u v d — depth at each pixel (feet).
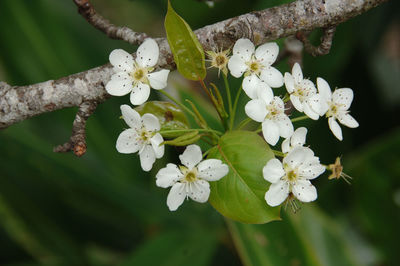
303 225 1.50
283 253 1.43
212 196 1.19
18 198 1.64
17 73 1.62
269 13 1.22
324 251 1.49
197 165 1.20
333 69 1.61
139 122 1.20
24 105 1.22
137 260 1.58
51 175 1.63
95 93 1.22
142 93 1.21
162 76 1.21
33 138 1.58
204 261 1.59
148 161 1.22
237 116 1.55
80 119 1.22
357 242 1.58
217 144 1.20
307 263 1.41
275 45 1.22
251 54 1.22
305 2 1.22
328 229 1.50
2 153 1.58
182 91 1.54
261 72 1.22
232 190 1.18
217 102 1.22
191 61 1.19
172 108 1.25
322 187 1.59
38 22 1.63
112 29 1.26
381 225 1.57
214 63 1.21
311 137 1.62
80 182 1.62
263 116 1.20
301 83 1.24
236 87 1.58
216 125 1.51
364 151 1.57
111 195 1.63
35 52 1.62
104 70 1.22
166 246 1.60
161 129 1.24
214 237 1.63
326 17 1.22
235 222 1.42
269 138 1.21
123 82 1.21
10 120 1.23
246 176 1.18
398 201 1.55
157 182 1.19
